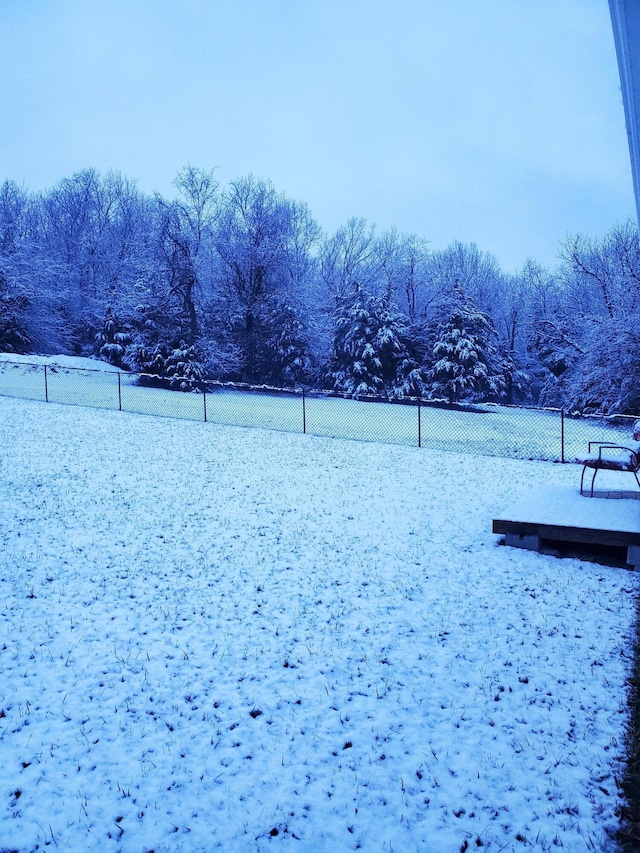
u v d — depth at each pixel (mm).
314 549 7590
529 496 8953
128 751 3717
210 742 3805
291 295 36844
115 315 37375
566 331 36219
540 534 7332
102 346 37281
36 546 7418
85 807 3240
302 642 5148
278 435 16781
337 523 8734
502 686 4402
